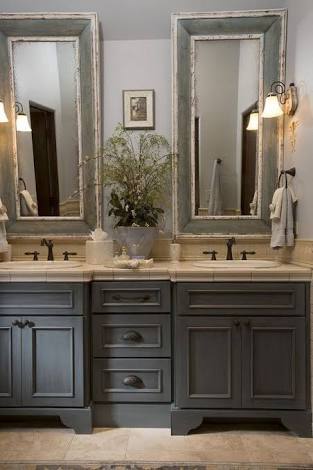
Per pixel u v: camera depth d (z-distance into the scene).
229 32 2.44
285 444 1.92
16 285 2.03
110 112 2.54
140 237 2.35
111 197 2.44
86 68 2.47
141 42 2.52
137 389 2.06
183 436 2.00
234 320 2.00
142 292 2.05
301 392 1.99
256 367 2.00
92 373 2.07
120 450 1.87
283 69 2.42
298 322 1.99
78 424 2.02
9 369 2.03
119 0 2.45
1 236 2.35
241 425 2.12
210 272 2.00
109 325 2.05
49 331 2.03
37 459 1.79
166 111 2.54
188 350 2.01
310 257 2.05
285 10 2.39
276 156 2.46
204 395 2.01
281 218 2.27
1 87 2.48
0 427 2.11
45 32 2.47
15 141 2.51
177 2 2.45
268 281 1.99
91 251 2.32
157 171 2.49
